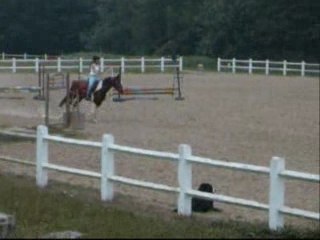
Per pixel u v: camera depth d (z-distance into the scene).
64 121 26.38
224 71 65.50
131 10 103.31
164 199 13.34
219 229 10.03
